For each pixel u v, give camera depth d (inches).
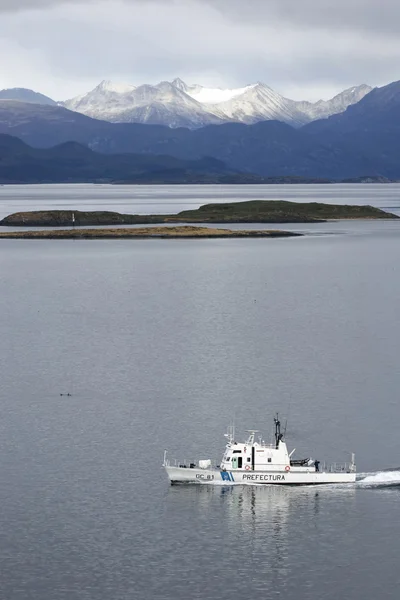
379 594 5251.0
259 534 5935.0
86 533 5910.4
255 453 6727.4
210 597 5206.7
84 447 7475.4
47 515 6156.5
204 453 7317.9
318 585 5339.6
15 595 5211.6
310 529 6008.9
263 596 5226.4
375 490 6643.7
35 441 7623.0
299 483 6697.8
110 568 5497.1
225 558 5625.0
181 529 5979.3
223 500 6446.9
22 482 6712.6
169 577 5403.5
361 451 7401.6
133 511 6240.2
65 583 5329.7
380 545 5797.2
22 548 5718.5
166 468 6688.0
